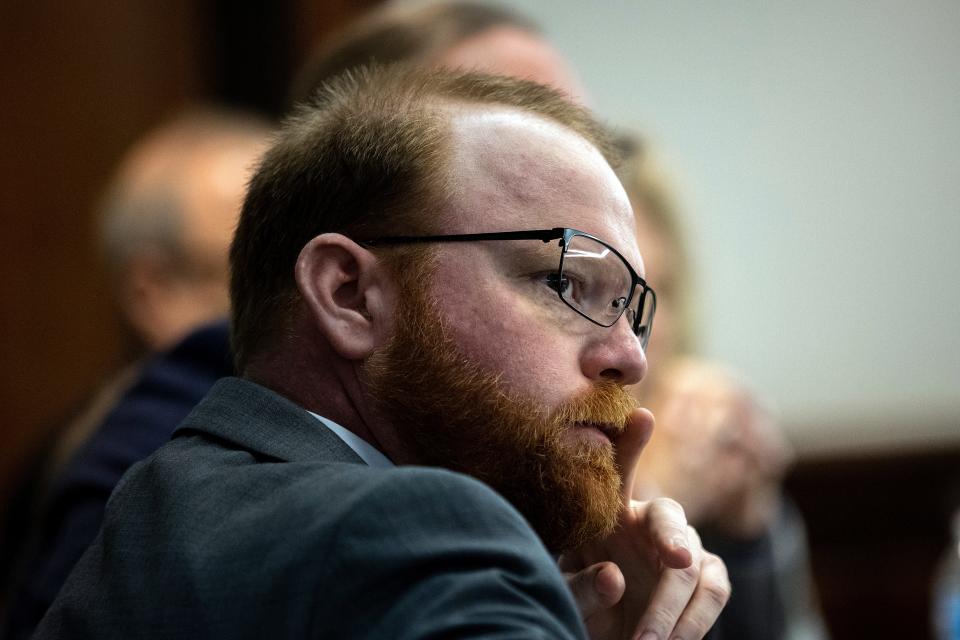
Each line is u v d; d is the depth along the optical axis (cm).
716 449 609
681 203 620
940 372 870
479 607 225
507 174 313
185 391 452
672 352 617
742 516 620
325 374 312
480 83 332
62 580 411
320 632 234
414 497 245
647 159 614
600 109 900
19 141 917
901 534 874
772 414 884
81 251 927
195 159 626
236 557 253
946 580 630
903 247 875
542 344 305
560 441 303
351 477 256
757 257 888
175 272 610
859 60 880
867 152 878
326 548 241
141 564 272
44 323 915
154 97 959
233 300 333
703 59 891
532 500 304
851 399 879
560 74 516
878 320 877
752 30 887
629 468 332
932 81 871
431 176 312
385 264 309
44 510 439
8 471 898
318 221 316
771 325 884
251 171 344
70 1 934
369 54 504
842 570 883
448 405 303
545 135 321
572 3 899
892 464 872
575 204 314
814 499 882
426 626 222
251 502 266
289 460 285
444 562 235
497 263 308
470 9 512
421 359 304
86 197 932
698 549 343
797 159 885
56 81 929
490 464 303
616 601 324
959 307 868
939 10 870
